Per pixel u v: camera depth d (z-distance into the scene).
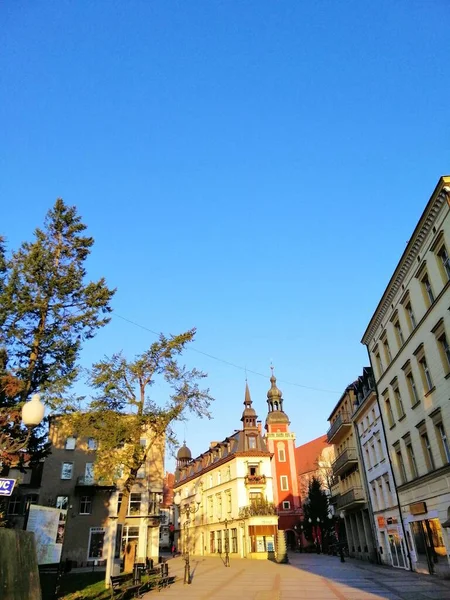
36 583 7.31
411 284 22.98
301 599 15.62
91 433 25.17
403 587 18.31
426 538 23.36
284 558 38.84
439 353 20.30
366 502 35.88
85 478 40.38
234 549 52.62
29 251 21.41
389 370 27.73
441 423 20.91
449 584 18.59
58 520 14.03
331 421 47.44
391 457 28.67
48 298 20.92
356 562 35.91
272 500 53.31
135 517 41.91
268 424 72.69
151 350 25.78
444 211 18.75
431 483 22.22
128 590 16.36
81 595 15.89
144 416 24.94
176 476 83.25
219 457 61.03
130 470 24.72
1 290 20.30
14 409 16.89
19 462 17.75
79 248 22.84
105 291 22.25
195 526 65.38
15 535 6.97
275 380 78.50
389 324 27.12
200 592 18.48
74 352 20.69
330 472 83.88
